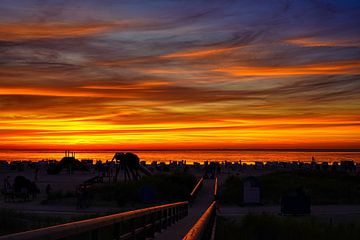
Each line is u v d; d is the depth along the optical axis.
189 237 5.24
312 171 71.75
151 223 17.00
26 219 25.83
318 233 26.09
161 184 46.72
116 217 10.18
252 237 25.75
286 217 35.25
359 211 39.97
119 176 84.31
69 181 72.38
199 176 80.12
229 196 46.19
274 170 105.44
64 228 6.08
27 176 85.56
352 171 100.50
